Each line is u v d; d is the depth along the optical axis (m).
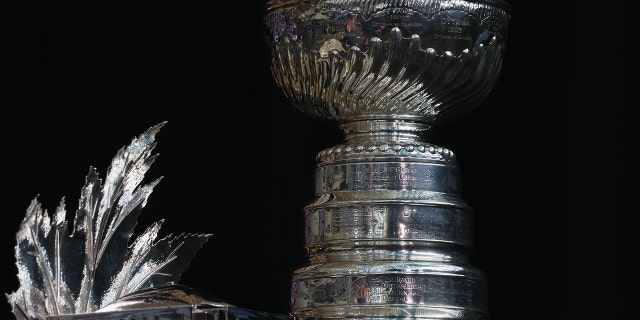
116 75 3.21
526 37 3.05
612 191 2.91
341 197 2.01
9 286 3.15
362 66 1.98
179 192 3.16
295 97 2.11
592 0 2.95
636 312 2.88
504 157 3.08
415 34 1.96
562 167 2.98
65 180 3.16
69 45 3.18
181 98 3.16
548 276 2.99
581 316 2.92
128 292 2.24
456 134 3.13
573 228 2.94
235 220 3.21
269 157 3.21
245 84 3.24
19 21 3.17
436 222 2.00
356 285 1.95
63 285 2.20
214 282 3.18
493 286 3.07
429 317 1.95
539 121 3.03
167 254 2.28
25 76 3.17
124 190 2.26
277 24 2.06
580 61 2.96
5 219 3.16
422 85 2.01
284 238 3.19
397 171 2.00
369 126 2.08
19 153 3.15
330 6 1.98
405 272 1.95
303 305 2.00
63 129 3.17
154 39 3.17
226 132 3.20
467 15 1.99
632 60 2.91
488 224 3.09
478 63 2.02
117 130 3.20
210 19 3.20
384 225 1.98
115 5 3.22
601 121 2.92
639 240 2.89
